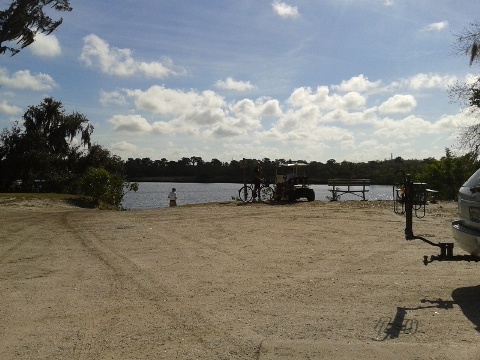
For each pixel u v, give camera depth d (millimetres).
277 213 18141
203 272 8461
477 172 7566
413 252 10062
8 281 7969
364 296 6840
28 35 35781
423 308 6273
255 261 9359
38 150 46312
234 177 83875
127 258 9844
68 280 8000
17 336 5391
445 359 4602
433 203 21609
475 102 25484
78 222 16406
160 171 91188
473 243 6914
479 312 6090
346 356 4695
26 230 14484
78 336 5379
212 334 5402
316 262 9195
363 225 14336
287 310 6234
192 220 16438
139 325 5727
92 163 47844
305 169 24422
